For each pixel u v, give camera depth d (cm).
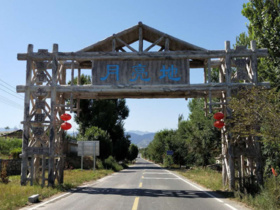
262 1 1577
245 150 1270
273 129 897
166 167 4681
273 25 1527
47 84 1467
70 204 891
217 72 2494
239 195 1035
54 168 1378
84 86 1379
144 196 1098
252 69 1314
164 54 1378
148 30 1426
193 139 3052
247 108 982
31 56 1391
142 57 1383
